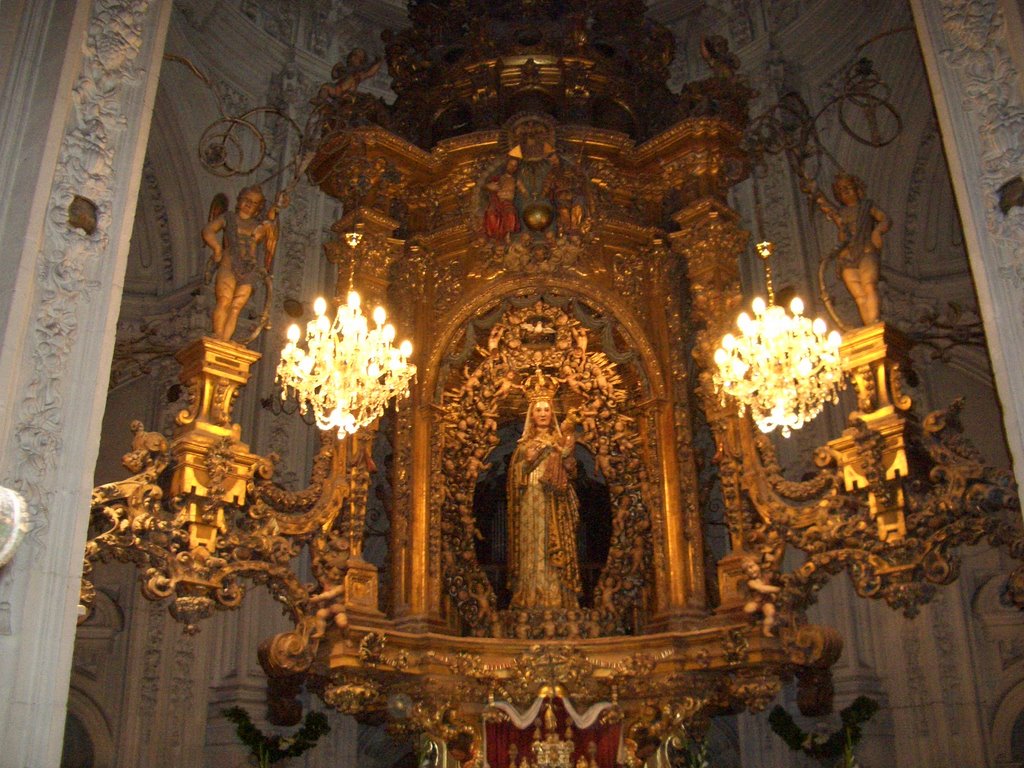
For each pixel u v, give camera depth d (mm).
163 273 15570
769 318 9672
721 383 10328
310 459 14750
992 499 9250
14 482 6871
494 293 12461
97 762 13047
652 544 11766
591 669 10883
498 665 11023
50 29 7973
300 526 10523
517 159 12570
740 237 12438
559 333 12508
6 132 7629
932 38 8148
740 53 16500
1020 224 7391
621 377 12469
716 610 10922
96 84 8094
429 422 11977
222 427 10062
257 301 14844
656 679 10734
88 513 7148
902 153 15023
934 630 12984
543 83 13477
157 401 14883
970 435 13914
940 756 12562
